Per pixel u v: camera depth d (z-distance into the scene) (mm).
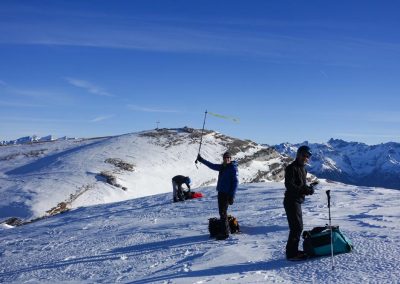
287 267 8422
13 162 103312
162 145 110312
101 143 113375
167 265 9859
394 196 19703
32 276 10742
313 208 16219
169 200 27906
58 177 83500
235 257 9664
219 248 10812
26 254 14617
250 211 17484
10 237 21094
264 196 22984
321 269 7996
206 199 24812
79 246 14602
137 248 12594
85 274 10125
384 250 8906
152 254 11344
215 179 96250
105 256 11945
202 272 8727
